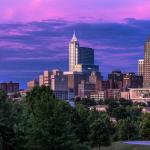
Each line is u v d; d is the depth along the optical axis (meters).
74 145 54.16
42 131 52.41
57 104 55.19
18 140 52.19
